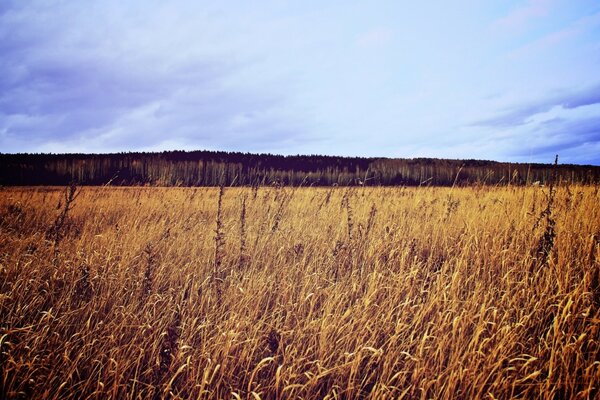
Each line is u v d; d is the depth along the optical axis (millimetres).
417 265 3965
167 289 3715
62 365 2379
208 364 2324
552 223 3947
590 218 4859
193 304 3346
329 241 4953
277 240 4816
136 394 2395
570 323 2738
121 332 2771
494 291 3352
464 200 6555
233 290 3383
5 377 2174
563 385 2406
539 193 5895
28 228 5809
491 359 2381
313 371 2482
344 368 2439
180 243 4793
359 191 7539
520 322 2705
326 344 2594
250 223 5512
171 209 6477
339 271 4047
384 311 3104
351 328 2732
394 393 2404
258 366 2221
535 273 3592
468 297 3160
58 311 3076
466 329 2766
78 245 4402
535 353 2578
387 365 2434
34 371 2234
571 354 2502
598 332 2814
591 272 3650
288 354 2467
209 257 4281
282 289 3502
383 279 3619
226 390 2332
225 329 2680
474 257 4273
